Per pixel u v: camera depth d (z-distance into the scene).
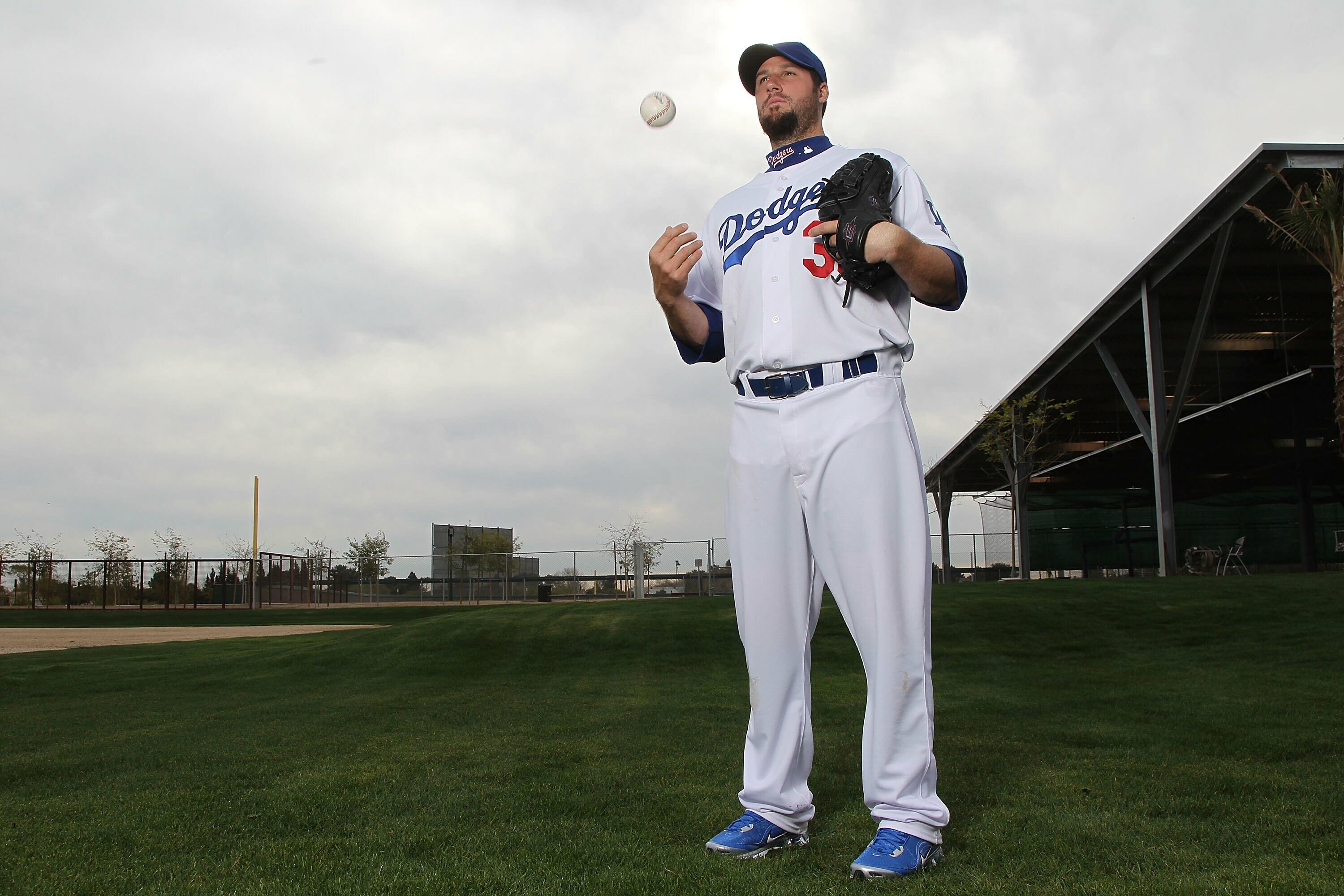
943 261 2.14
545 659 10.15
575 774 3.38
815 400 2.22
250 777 3.40
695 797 2.93
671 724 4.94
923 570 2.18
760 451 2.33
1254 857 2.06
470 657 10.34
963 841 2.27
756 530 2.33
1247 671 7.20
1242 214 16.66
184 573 30.14
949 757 3.56
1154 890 1.79
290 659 10.17
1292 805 2.61
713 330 2.63
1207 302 17.44
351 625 22.28
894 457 2.19
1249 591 12.01
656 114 2.67
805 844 2.31
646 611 13.24
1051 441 31.30
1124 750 3.69
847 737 4.26
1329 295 20.73
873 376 2.21
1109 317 21.12
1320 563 27.12
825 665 8.91
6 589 30.58
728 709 5.75
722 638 10.90
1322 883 1.82
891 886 1.88
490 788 3.12
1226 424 21.84
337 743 4.34
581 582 33.44
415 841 2.38
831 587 2.25
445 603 33.91
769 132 2.51
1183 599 11.69
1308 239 14.66
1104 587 13.24
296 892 1.92
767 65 2.48
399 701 6.57
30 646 15.27
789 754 2.28
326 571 34.59
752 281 2.35
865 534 2.16
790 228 2.31
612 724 5.00
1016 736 4.13
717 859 2.15
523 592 33.78
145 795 3.06
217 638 14.38
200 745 4.32
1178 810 2.57
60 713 5.91
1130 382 26.86
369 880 2.00
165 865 2.17
